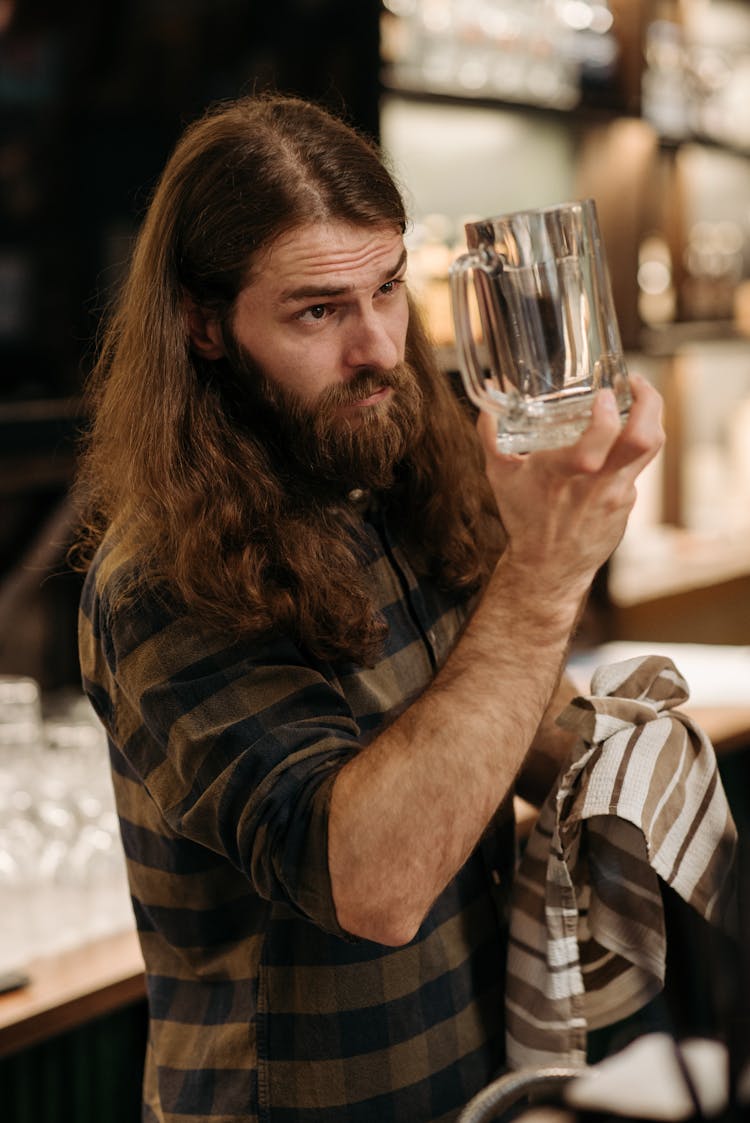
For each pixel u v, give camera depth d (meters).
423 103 3.70
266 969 1.33
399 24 3.64
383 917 1.16
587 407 1.13
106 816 2.05
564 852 1.40
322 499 1.35
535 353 1.12
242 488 1.28
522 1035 1.41
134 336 1.33
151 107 3.05
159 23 3.04
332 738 1.21
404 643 1.43
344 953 1.32
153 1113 1.47
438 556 1.48
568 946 1.39
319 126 1.27
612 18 4.23
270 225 1.21
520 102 3.87
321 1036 1.32
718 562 4.79
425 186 4.16
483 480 1.54
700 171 5.21
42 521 3.16
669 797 1.40
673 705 1.50
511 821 1.52
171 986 1.43
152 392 1.30
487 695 1.18
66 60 2.89
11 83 2.82
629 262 4.37
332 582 1.29
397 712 1.39
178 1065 1.40
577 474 1.10
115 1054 2.03
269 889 1.19
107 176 3.00
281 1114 1.33
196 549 1.24
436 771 1.15
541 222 1.11
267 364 1.26
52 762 2.37
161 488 1.28
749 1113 0.95
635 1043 1.03
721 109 4.93
